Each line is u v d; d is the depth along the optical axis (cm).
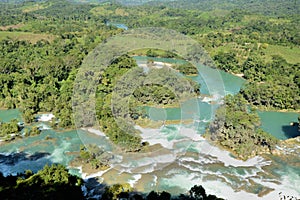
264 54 12838
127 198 4456
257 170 5453
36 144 6253
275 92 8556
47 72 9512
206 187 4944
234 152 5909
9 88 8838
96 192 4688
